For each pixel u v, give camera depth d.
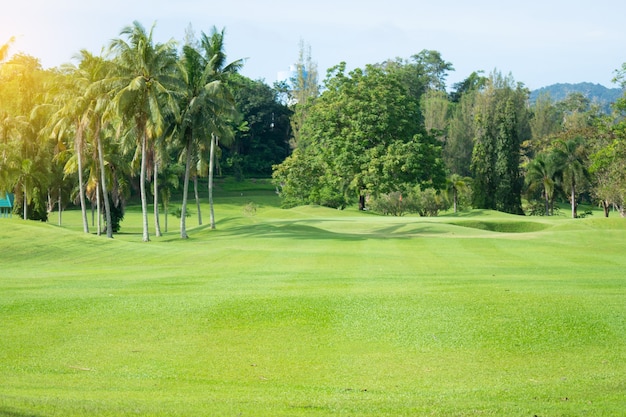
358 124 75.25
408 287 17.75
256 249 34.19
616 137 55.06
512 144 90.00
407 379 10.24
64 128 49.44
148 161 49.91
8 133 70.56
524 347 11.88
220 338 12.55
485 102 114.00
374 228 48.47
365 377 10.34
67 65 49.00
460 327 13.09
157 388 9.69
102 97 44.75
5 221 39.16
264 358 11.34
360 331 12.93
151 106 43.16
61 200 82.50
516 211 90.44
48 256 30.83
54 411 8.05
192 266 26.61
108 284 18.98
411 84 139.75
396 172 72.88
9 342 12.21
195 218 88.88
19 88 77.12
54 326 13.35
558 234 40.38
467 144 113.88
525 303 14.95
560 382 10.02
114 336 12.66
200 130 48.03
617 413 8.43
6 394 8.99
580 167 80.31
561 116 144.75
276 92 143.50
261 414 8.29
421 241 37.59
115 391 9.45
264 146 131.62
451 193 86.81
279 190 115.94
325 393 9.48
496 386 9.86
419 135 74.69
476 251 32.53
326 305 14.93
